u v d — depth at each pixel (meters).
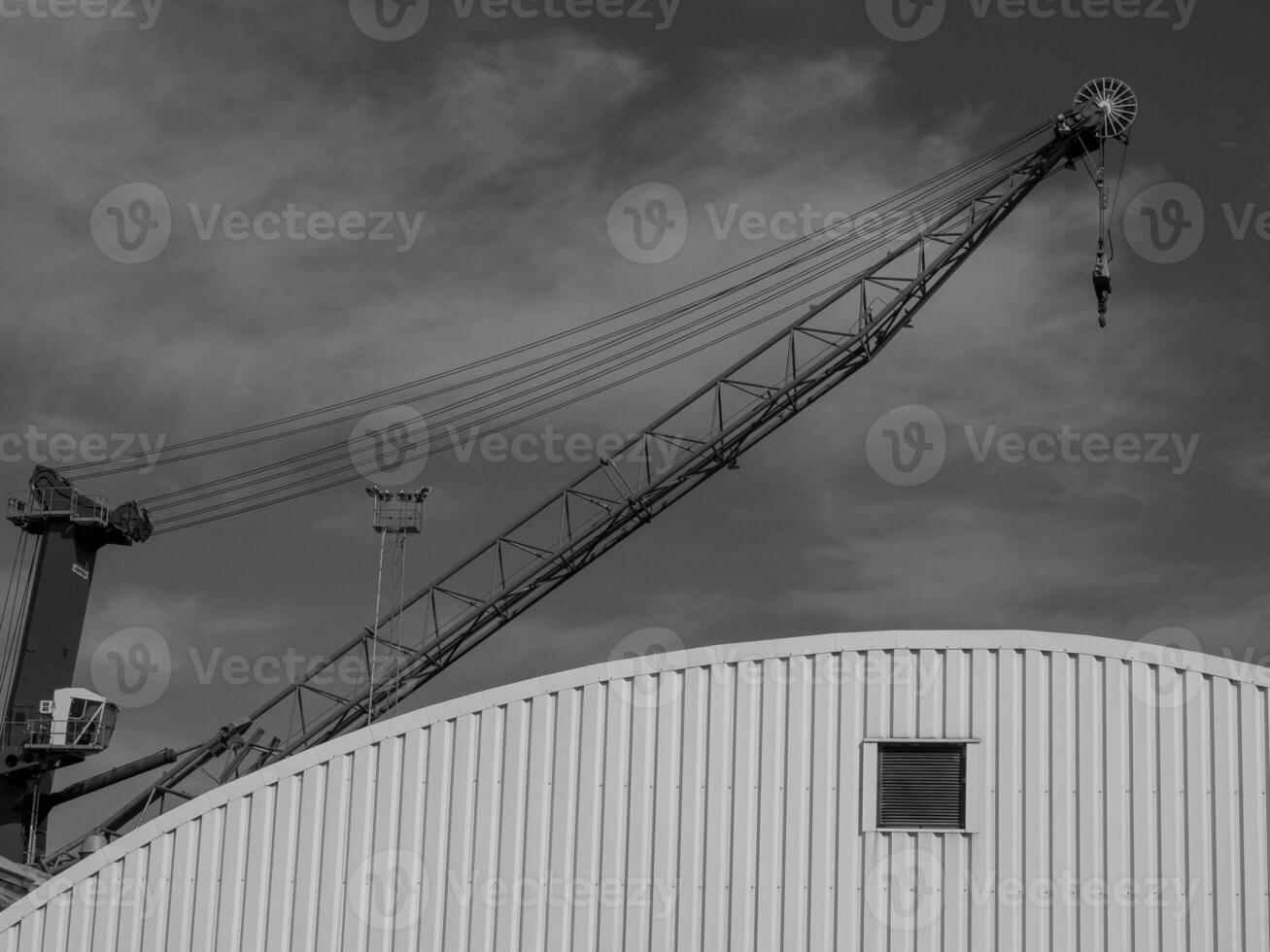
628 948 28.84
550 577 69.44
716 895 28.88
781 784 29.23
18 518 75.06
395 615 65.75
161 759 69.75
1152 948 27.80
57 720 70.38
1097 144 68.88
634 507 68.31
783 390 67.81
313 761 30.61
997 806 28.69
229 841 30.42
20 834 70.12
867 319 68.19
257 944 29.80
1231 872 27.98
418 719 30.50
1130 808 28.44
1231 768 28.42
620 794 29.58
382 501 63.47
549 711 30.19
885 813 28.95
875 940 28.30
